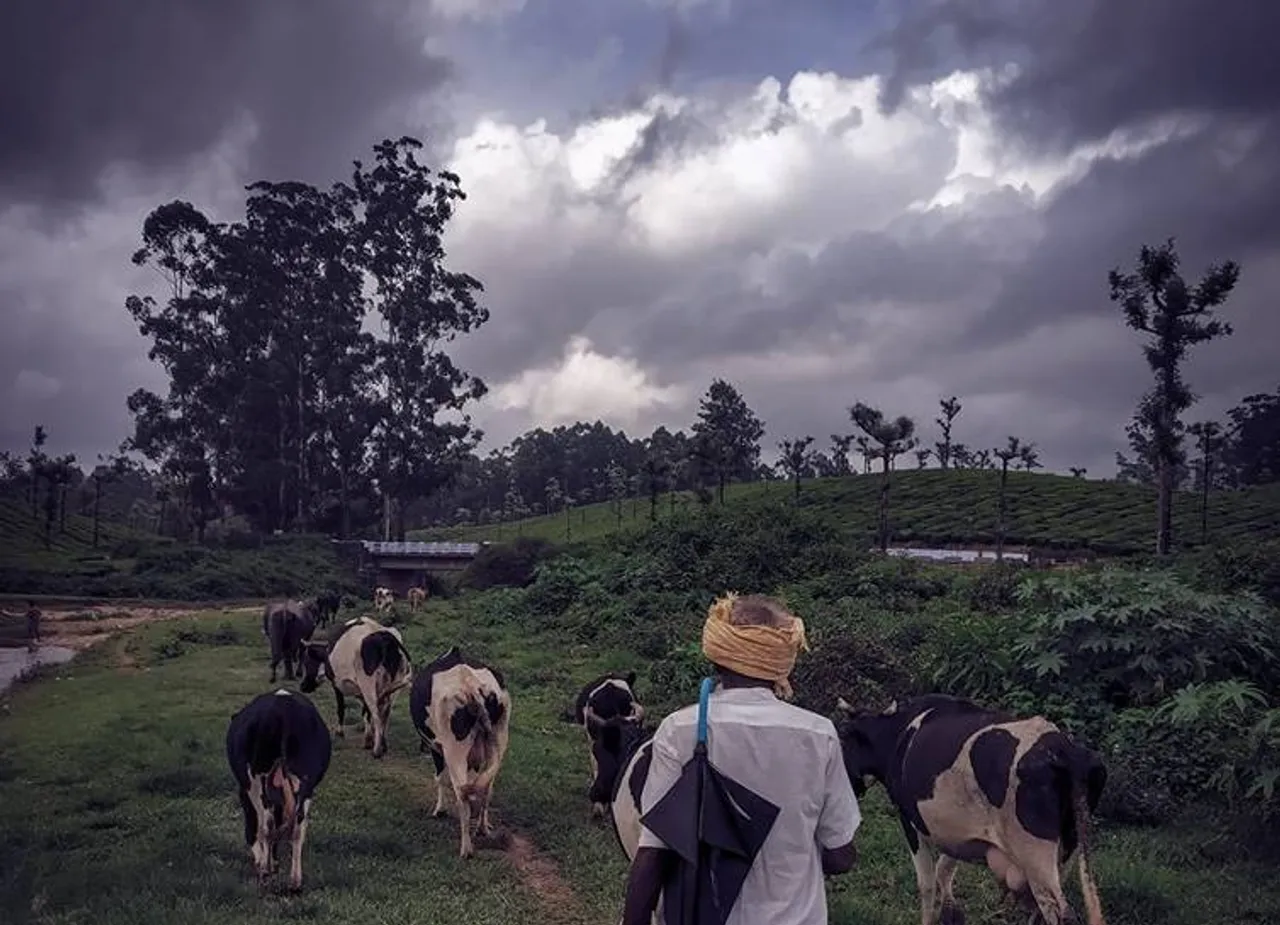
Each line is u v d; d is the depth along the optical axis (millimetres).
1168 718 11312
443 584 52062
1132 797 10703
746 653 3379
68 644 34250
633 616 25625
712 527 32219
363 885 8891
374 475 74375
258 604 51625
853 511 75812
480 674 10781
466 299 75500
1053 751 6676
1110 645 12406
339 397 72688
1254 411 114312
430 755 14141
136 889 8438
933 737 7363
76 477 85500
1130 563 29453
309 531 72938
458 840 10484
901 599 25422
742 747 3254
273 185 72688
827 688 15070
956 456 115188
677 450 101688
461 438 75938
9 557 62562
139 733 15562
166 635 31281
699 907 3158
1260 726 10250
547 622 27906
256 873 9031
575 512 105625
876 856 9758
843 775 3352
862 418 58281
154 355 71688
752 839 3168
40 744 15352
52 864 9242
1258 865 9336
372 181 74312
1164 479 49844
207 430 72375
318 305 73000
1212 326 48375
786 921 3156
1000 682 13500
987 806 6859
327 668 14898
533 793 12047
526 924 8414
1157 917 8148
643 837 3264
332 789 12297
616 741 7809
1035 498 76625
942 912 7750
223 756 13672
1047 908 6535
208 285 71562
